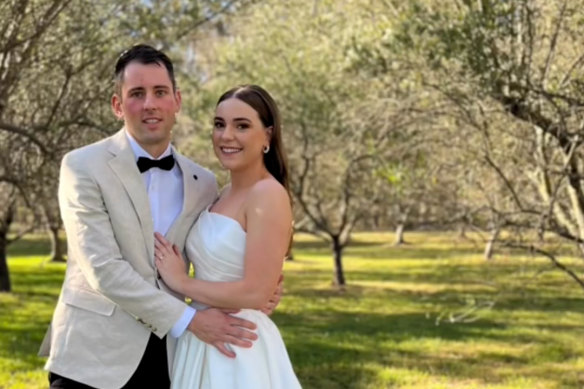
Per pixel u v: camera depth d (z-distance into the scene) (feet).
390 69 22.54
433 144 23.68
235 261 9.63
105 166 9.46
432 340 32.58
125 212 9.45
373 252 90.74
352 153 34.78
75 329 9.50
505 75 18.57
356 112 29.35
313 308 43.32
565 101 19.26
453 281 56.70
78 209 9.25
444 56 19.01
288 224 9.80
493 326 36.60
